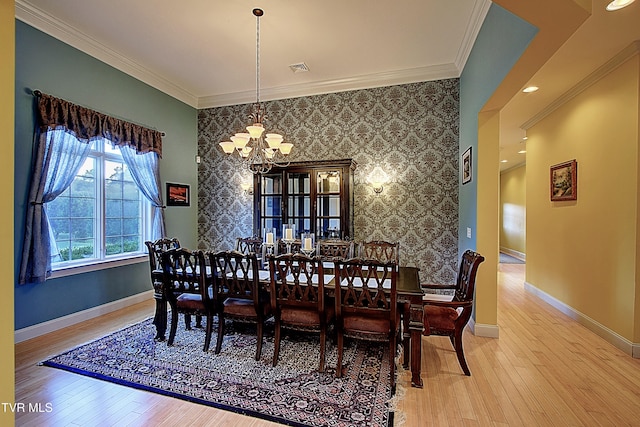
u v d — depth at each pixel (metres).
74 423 1.80
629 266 2.72
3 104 1.15
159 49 3.61
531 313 3.81
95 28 3.19
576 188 3.54
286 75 4.32
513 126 4.91
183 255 2.71
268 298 2.74
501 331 3.23
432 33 3.27
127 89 3.95
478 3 2.77
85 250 3.56
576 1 1.58
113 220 3.89
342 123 4.55
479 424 1.81
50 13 2.94
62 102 3.10
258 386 2.17
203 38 3.38
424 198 4.25
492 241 3.09
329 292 2.37
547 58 2.05
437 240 4.21
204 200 5.29
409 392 2.12
